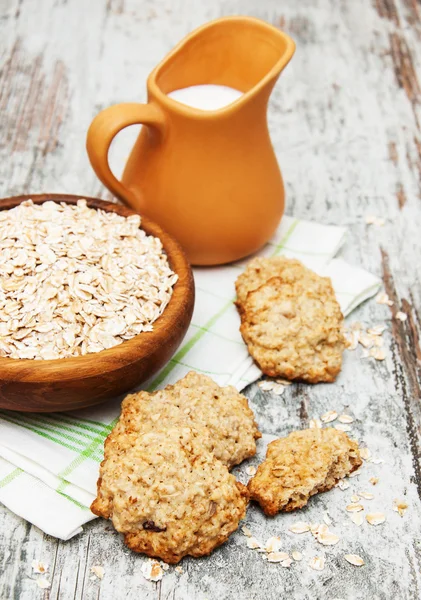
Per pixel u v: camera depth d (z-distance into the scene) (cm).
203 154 82
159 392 76
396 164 99
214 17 113
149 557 72
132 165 85
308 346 80
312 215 93
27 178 94
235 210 84
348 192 96
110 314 75
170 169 83
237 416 75
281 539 73
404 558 72
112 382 74
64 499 73
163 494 70
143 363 74
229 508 71
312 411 79
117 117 80
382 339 84
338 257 90
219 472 71
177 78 85
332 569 72
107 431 76
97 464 74
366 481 76
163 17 113
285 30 112
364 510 74
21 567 71
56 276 76
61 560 71
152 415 74
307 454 74
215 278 87
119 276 77
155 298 77
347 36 112
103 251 78
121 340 75
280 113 103
